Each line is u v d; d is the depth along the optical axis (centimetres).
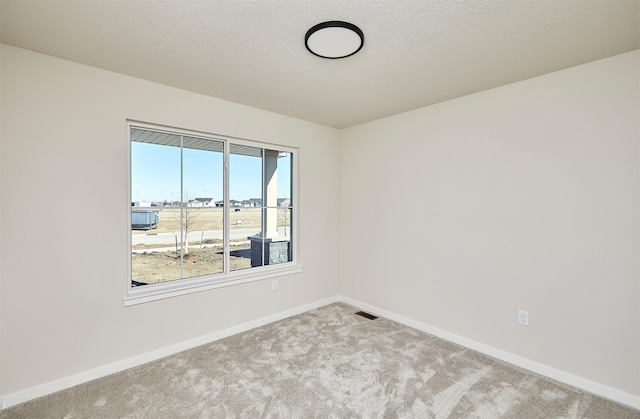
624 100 196
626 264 196
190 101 266
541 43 184
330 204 388
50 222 204
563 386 213
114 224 229
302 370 230
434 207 296
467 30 171
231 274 305
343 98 281
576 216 214
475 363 242
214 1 147
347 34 170
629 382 195
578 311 214
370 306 359
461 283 276
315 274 371
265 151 332
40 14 157
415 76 232
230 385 211
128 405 190
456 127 279
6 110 189
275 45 189
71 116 211
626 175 195
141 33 176
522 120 238
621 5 148
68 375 210
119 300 231
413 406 190
